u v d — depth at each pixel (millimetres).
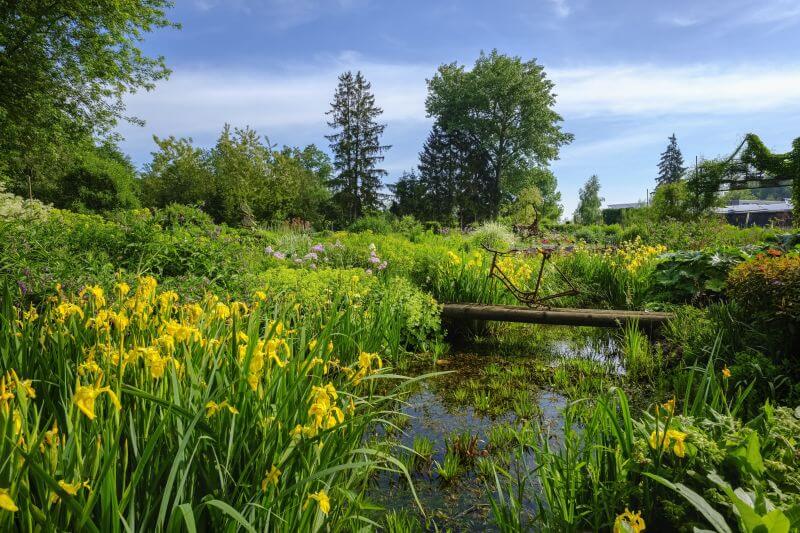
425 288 6781
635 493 1892
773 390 2973
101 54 13398
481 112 38438
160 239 5398
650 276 6852
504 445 2873
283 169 25938
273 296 4465
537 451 2137
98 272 4285
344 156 38125
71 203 20578
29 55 11953
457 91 38375
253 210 24094
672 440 1821
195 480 1410
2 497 826
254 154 24844
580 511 1956
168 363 1509
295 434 1534
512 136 38219
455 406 3564
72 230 5715
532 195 33094
